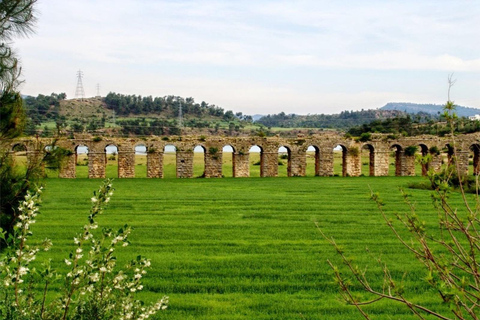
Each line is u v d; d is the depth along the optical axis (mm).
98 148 75250
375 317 17266
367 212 40594
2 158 17453
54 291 18828
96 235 30344
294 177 77938
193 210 41875
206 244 28578
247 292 20031
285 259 24938
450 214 9656
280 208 43000
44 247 12211
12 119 17875
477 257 21109
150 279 21453
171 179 73438
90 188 58125
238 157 79500
